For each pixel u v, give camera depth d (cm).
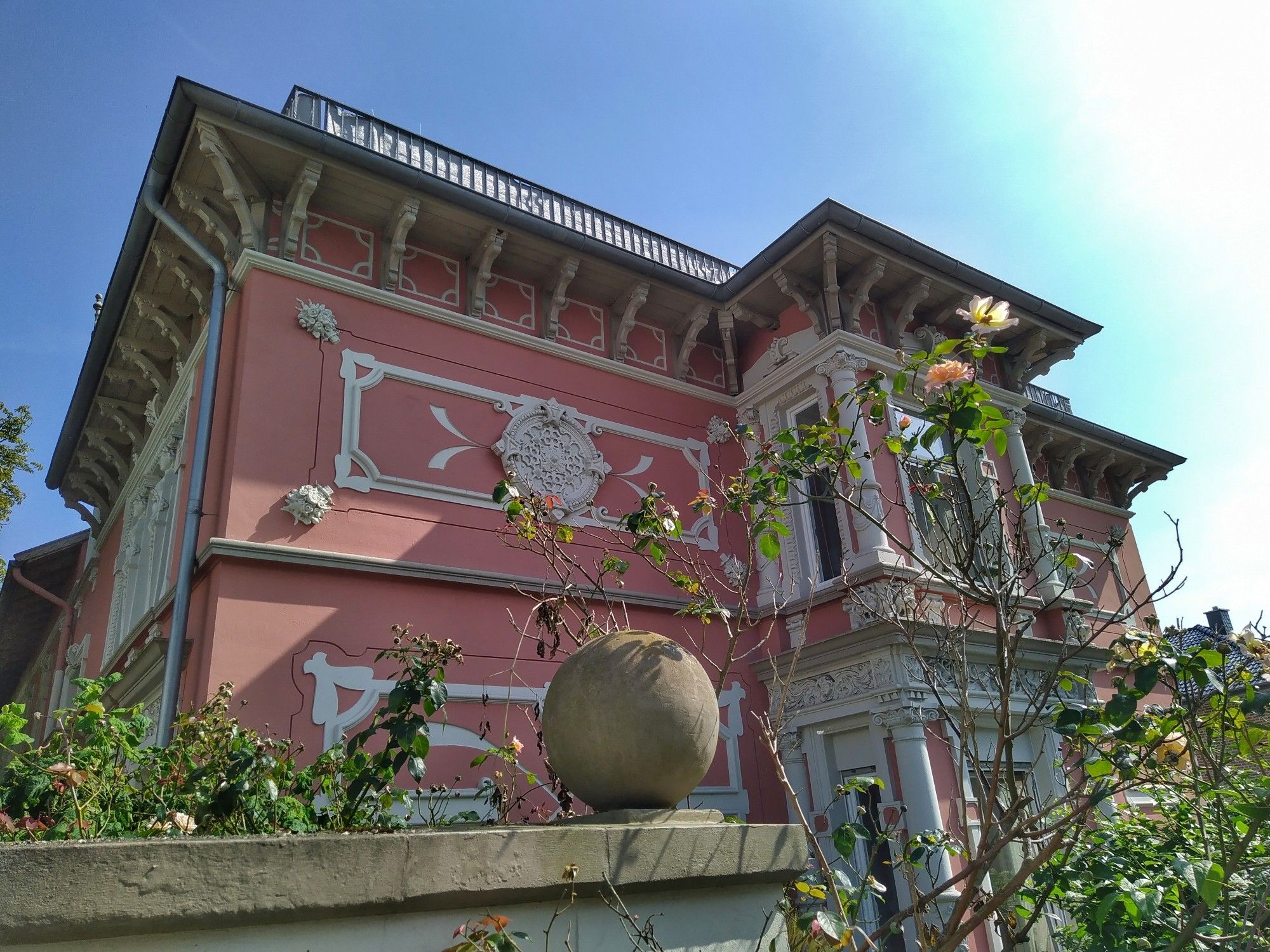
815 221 915
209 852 211
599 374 959
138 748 446
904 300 1011
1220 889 275
